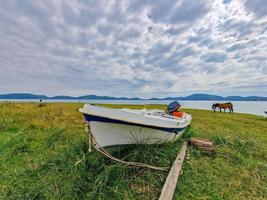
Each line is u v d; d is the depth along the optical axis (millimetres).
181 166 4867
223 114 19719
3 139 6723
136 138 5328
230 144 6984
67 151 5477
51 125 8477
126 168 4527
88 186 3988
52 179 4234
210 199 3895
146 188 4102
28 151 5840
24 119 9727
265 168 5273
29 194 3748
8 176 4449
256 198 4008
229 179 4660
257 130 10812
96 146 4945
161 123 5324
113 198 3781
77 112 13094
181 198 3875
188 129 8672
